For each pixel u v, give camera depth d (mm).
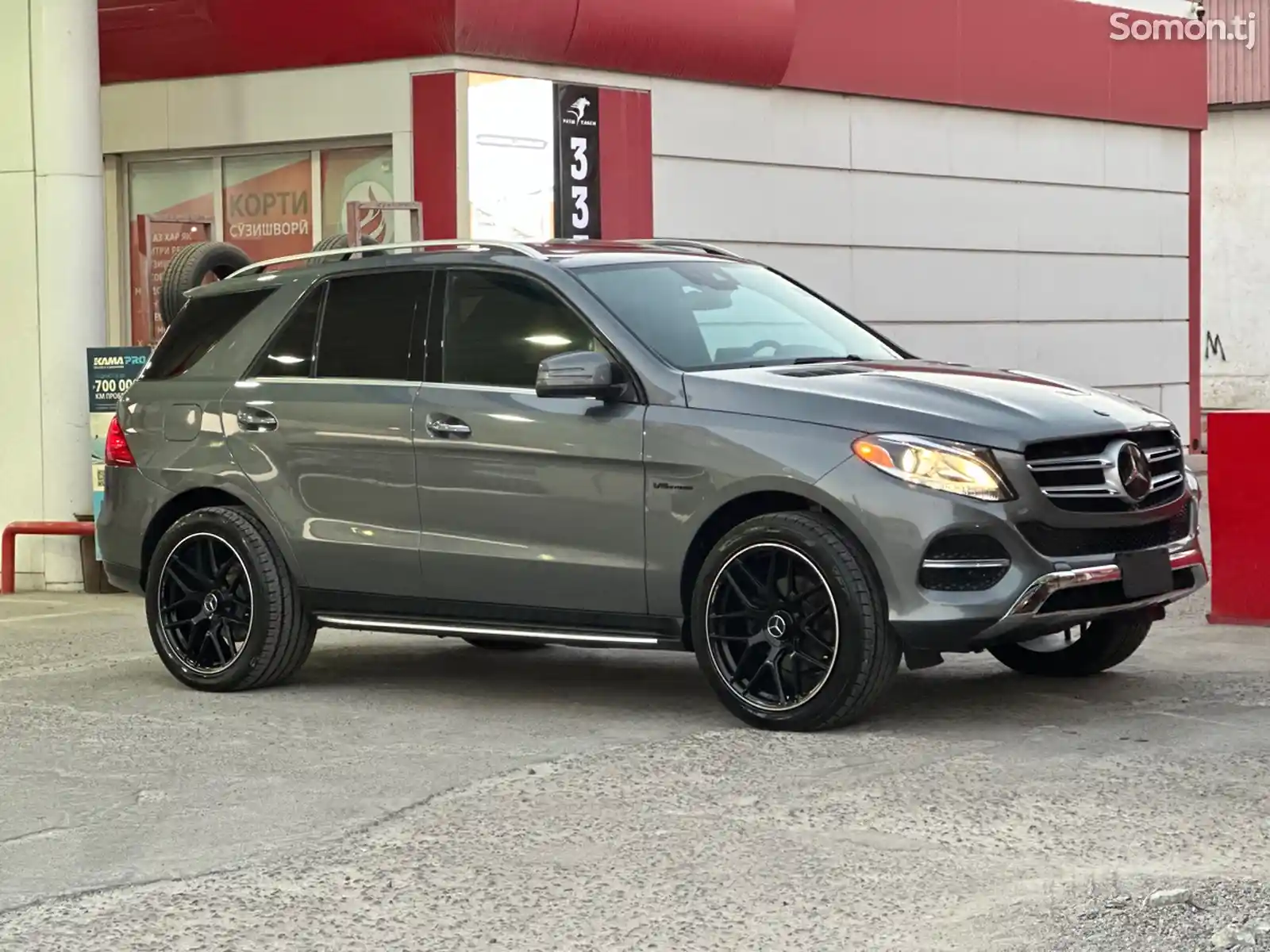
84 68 12508
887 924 4543
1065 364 19812
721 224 16031
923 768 6180
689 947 4410
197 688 8195
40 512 12641
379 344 7879
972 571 6508
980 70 18453
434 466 7559
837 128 17109
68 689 8305
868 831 5402
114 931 4668
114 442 8633
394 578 7719
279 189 14875
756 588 6848
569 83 14648
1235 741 6520
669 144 15508
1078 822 5453
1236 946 4262
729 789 5957
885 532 6516
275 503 8016
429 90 13914
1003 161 18922
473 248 7914
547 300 7480
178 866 5254
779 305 7953
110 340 15586
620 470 7094
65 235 12484
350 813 5801
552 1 14117
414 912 4754
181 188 15312
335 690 8125
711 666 6941
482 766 6438
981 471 6496
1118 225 20391
